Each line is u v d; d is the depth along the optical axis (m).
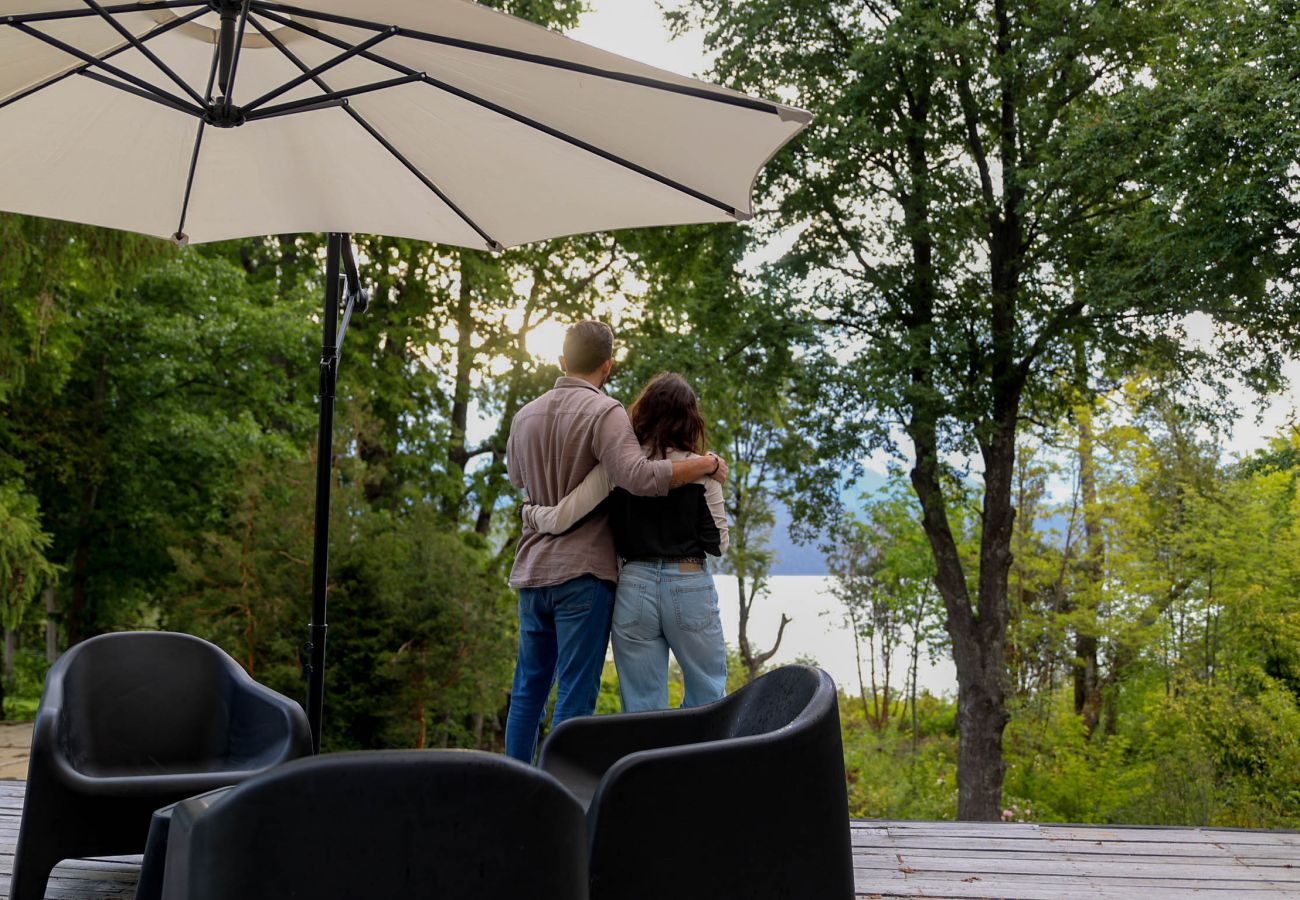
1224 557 16.34
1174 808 12.83
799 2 14.66
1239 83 10.92
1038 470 20.25
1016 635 19.62
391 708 11.45
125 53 2.26
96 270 10.27
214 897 1.27
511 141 2.39
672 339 15.41
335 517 11.90
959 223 14.20
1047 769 16.97
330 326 3.26
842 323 15.39
